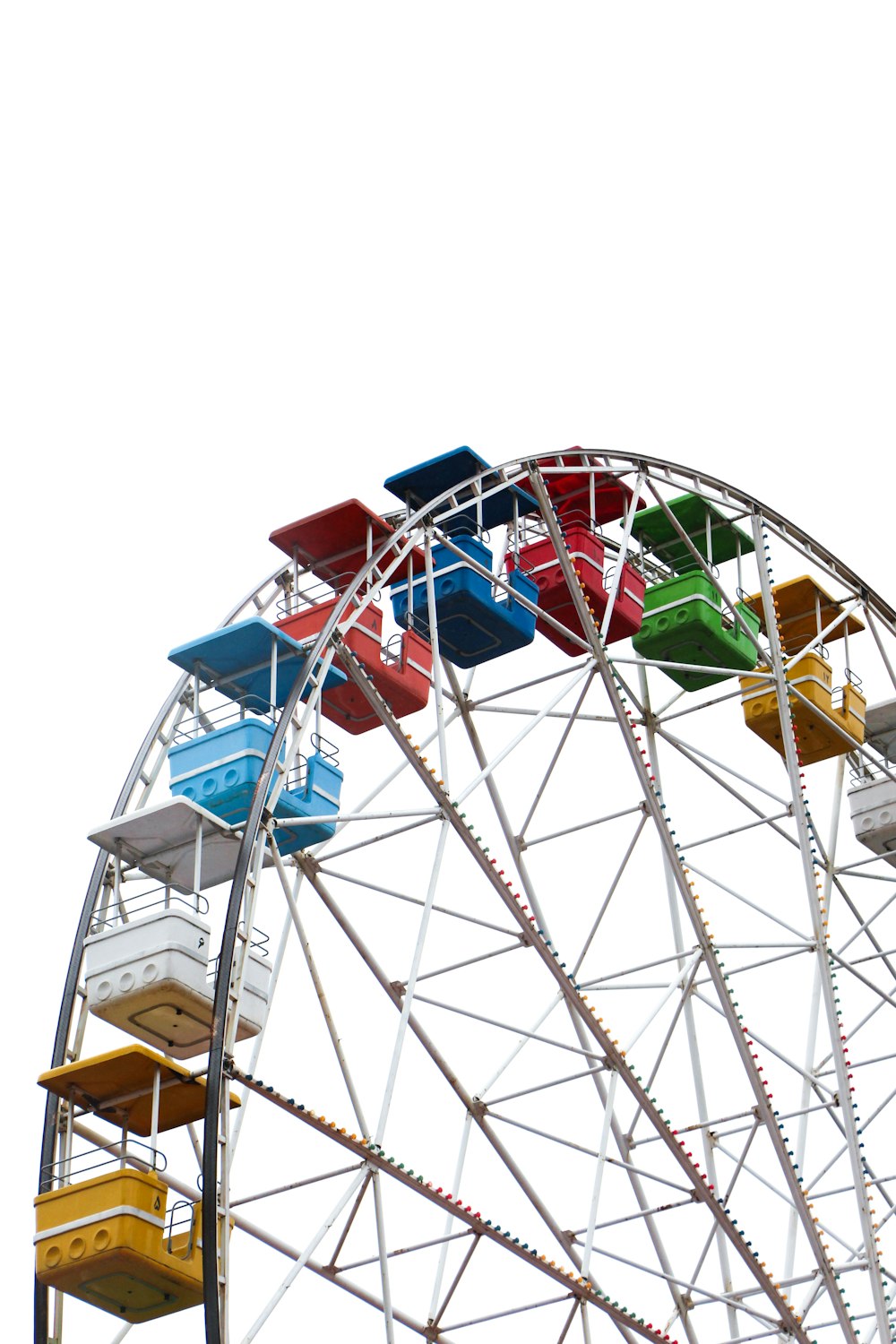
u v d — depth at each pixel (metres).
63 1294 33.59
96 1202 32.69
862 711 47.00
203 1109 34.62
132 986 34.19
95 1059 33.38
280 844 37.81
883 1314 39.41
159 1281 32.97
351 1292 38.75
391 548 38.28
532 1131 40.53
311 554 41.50
